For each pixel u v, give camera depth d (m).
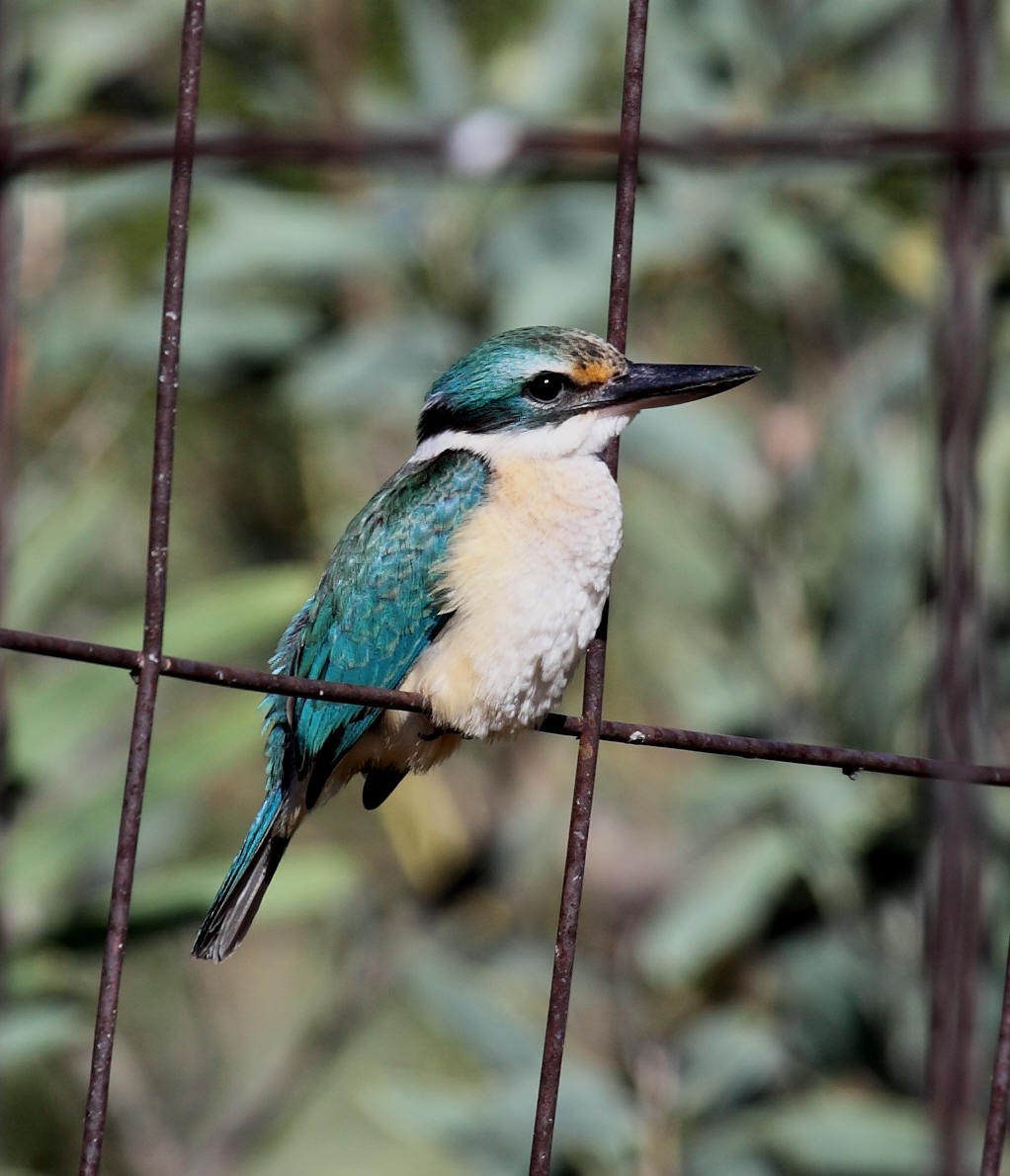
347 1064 13.02
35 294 11.47
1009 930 10.34
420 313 11.77
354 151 5.04
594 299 11.54
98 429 12.01
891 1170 10.17
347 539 8.34
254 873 8.25
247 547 12.91
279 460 12.93
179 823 11.26
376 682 8.04
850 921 10.96
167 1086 12.25
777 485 11.35
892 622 10.68
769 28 11.88
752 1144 10.49
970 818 5.67
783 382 12.11
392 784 8.63
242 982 13.02
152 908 9.76
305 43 12.48
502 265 11.72
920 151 5.29
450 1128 10.42
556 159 10.44
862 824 10.79
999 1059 6.30
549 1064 6.20
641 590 11.91
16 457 10.45
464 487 7.97
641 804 12.03
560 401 8.09
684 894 11.12
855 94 11.82
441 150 5.05
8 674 9.62
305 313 12.12
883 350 11.45
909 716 10.79
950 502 5.59
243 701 9.79
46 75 11.00
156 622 5.69
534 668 7.88
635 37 6.24
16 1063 9.89
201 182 11.61
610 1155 10.41
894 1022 10.76
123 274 12.45
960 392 5.57
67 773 11.16
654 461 11.44
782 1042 11.02
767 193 11.65
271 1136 12.18
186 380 12.12
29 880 9.48
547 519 7.86
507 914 12.10
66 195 11.36
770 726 11.12
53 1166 11.62
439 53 11.66
